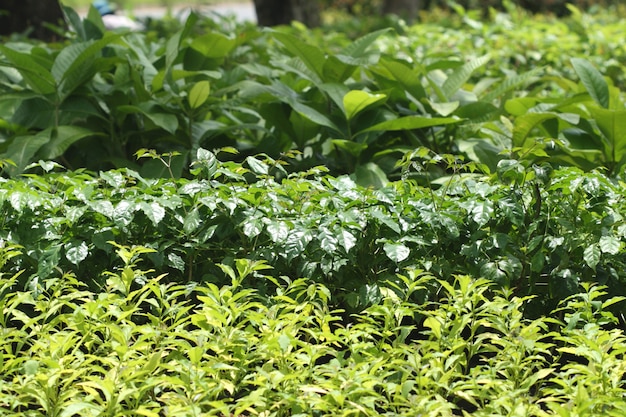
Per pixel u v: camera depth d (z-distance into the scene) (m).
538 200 4.86
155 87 7.09
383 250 4.88
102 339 4.57
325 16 24.42
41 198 4.81
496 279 4.70
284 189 5.11
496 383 3.82
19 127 7.07
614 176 6.51
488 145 6.84
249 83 7.14
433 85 7.09
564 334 4.59
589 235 4.80
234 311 4.17
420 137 7.02
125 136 7.22
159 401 4.16
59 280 4.65
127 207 4.76
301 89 7.57
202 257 5.05
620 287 4.84
